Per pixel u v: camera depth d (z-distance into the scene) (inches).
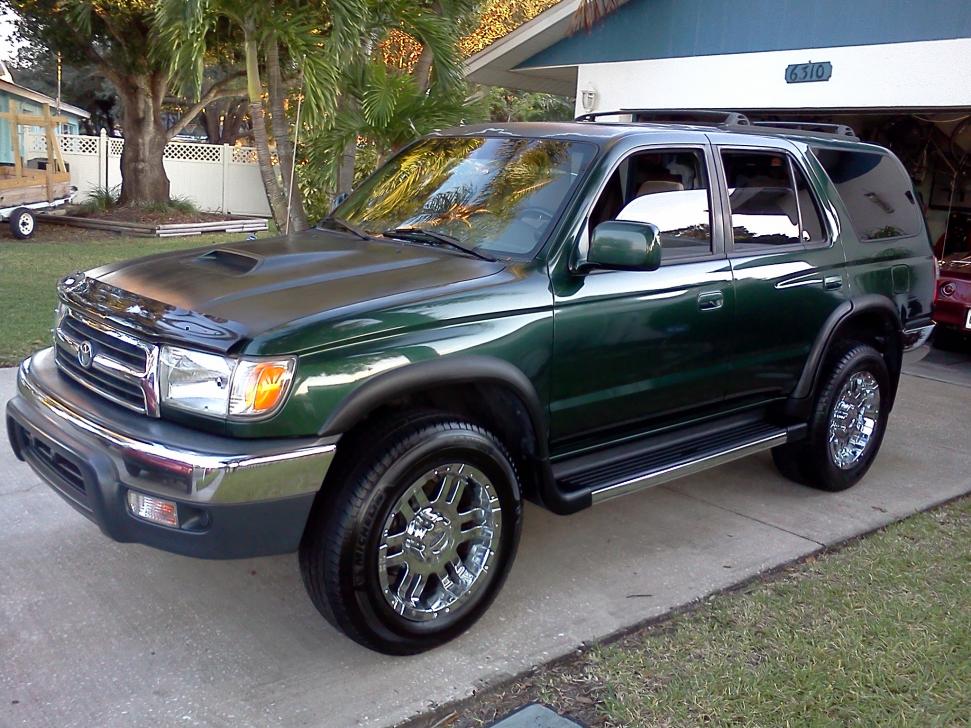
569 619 150.7
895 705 128.6
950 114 429.1
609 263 147.3
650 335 163.0
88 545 169.3
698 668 136.0
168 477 120.0
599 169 159.3
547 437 151.7
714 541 185.0
